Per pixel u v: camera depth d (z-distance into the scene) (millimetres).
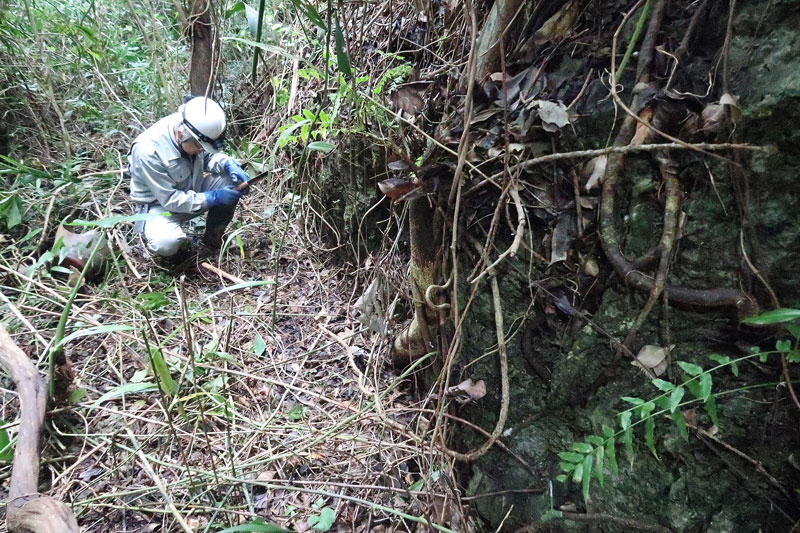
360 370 2303
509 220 1390
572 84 1365
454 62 1811
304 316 2648
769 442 1134
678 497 1258
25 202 2908
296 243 3201
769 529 1157
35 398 1782
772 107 1037
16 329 2293
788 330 1056
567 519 1429
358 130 1908
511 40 1518
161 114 4016
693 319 1204
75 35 3791
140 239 3082
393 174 2309
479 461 1655
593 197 1305
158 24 4160
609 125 1271
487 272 1349
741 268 1131
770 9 1058
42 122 3504
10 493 1492
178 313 2521
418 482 1724
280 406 2088
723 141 1112
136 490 1621
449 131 1567
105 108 3900
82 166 3447
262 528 1302
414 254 1747
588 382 1380
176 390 1836
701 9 1174
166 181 2816
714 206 1148
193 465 1802
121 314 2477
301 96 3242
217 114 2758
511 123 1407
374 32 2549
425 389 2111
